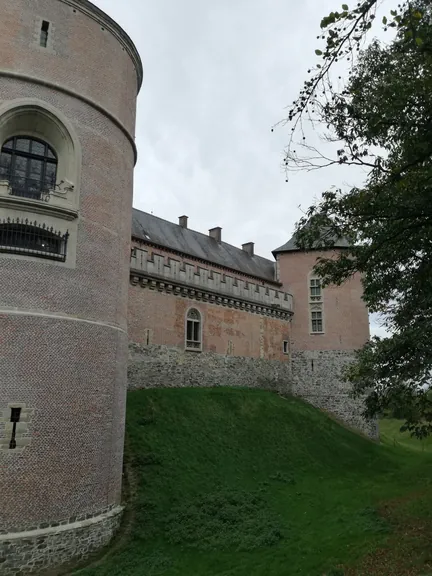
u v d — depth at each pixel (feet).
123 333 51.67
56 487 40.57
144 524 46.83
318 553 43.57
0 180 42.60
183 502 52.70
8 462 38.73
